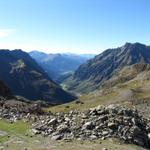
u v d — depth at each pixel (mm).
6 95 95375
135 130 32969
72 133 32375
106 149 28219
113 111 36438
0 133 32656
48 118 37062
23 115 41281
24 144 29516
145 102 117875
